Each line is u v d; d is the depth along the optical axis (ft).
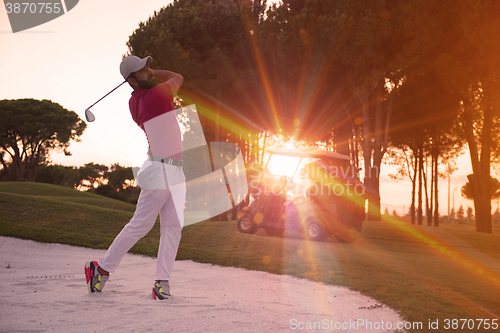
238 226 34.19
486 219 57.16
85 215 29.60
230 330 7.88
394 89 52.39
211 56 52.47
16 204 30.60
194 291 11.59
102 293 10.66
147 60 10.31
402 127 62.75
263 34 52.42
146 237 24.18
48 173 144.46
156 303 9.71
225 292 11.60
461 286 13.89
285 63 48.47
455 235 43.73
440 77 45.27
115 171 227.20
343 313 9.66
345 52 44.86
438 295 11.87
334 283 13.30
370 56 45.96
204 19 53.21
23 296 9.98
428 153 83.35
